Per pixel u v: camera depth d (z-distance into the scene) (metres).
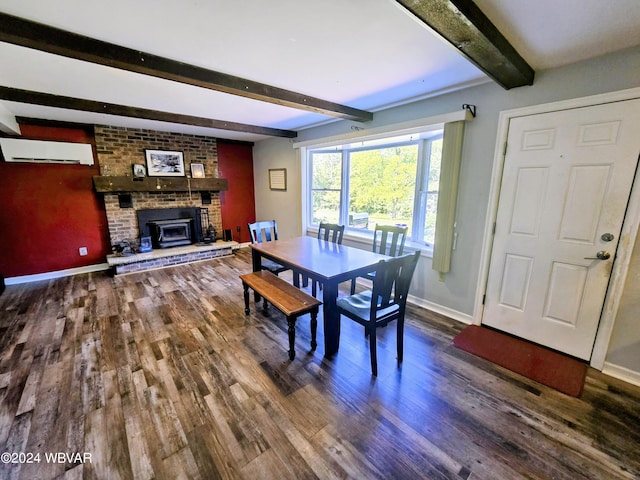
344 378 2.05
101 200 4.55
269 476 1.36
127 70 2.03
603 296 2.08
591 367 2.16
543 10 1.42
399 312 2.16
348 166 4.56
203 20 1.55
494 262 2.63
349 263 2.50
